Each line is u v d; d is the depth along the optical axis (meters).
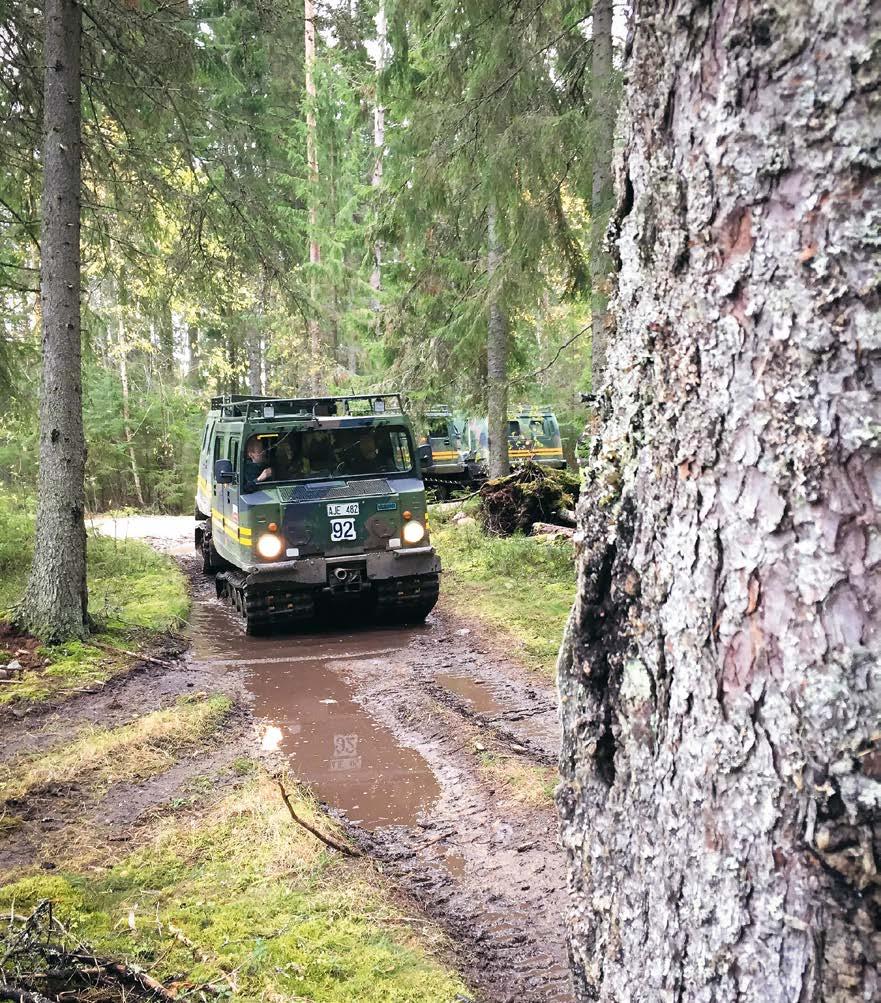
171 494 27.25
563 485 13.66
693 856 1.45
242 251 10.27
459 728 5.80
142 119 9.75
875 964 1.21
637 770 1.61
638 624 1.61
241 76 17.72
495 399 15.61
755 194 1.30
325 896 3.47
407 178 11.25
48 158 7.75
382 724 6.12
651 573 1.57
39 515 8.00
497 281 10.51
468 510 15.41
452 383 15.21
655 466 1.56
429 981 2.91
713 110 1.36
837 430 1.23
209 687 7.10
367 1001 2.78
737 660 1.37
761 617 1.33
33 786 4.77
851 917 1.22
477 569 11.45
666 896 1.51
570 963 1.86
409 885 3.76
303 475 9.21
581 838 1.79
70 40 7.80
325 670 7.65
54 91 7.73
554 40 9.50
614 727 1.69
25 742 5.63
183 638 8.90
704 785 1.42
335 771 5.20
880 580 1.21
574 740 1.81
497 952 3.22
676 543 1.50
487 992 2.95
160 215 10.98
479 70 9.94
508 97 9.77
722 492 1.39
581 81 10.34
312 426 9.14
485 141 9.91
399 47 12.04
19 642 7.71
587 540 1.76
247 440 9.02
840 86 1.20
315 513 8.74
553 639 8.10
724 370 1.38
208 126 10.77
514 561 11.38
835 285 1.22
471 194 10.93
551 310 18.78
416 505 9.05
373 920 3.32
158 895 3.48
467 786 4.86
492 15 9.71
